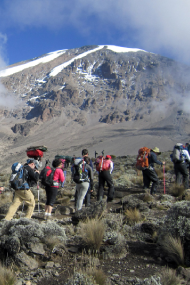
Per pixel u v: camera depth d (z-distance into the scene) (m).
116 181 13.06
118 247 4.40
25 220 4.63
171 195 9.39
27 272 3.80
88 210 6.30
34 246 4.19
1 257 4.10
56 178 7.07
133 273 3.76
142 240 5.09
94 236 4.50
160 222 5.45
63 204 9.27
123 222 6.04
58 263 4.04
